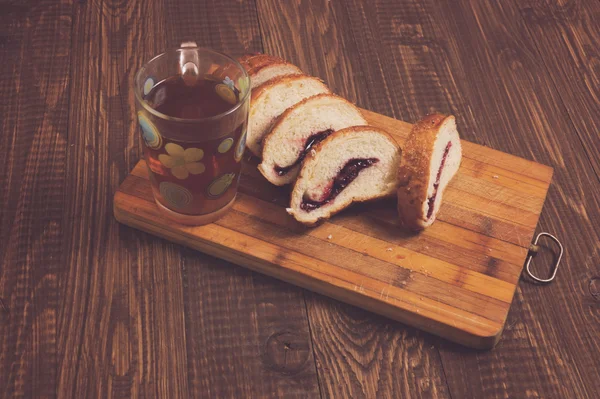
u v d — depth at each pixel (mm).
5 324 826
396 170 868
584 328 846
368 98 1003
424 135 847
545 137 982
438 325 821
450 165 894
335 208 862
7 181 910
